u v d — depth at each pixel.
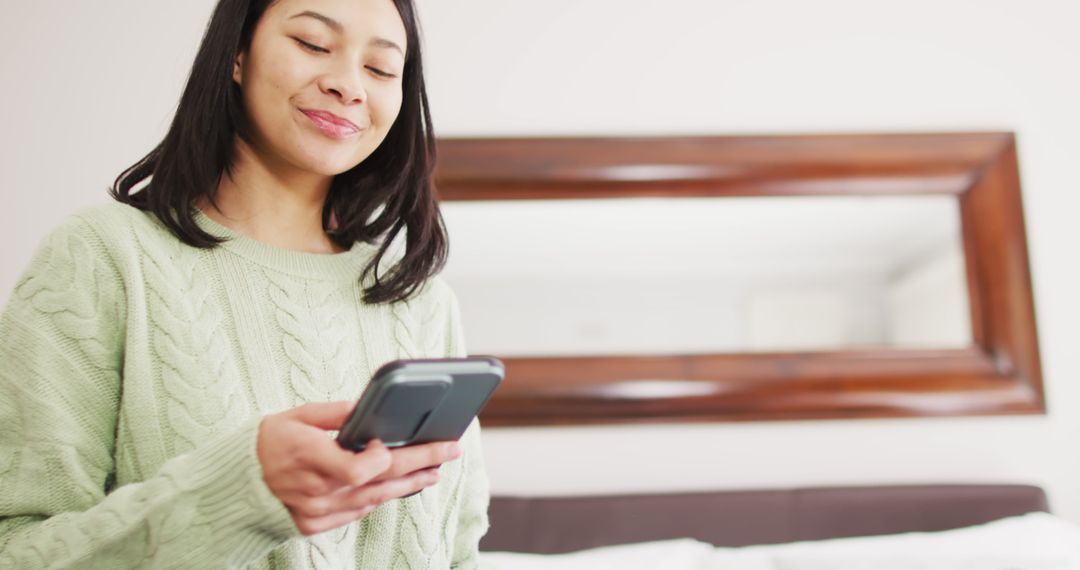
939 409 1.60
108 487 0.61
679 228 1.89
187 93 0.69
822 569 1.29
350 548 0.67
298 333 0.69
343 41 0.68
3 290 1.54
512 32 1.73
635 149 1.67
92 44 1.64
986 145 1.69
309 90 0.67
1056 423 1.63
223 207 0.73
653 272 2.01
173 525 0.48
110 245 0.62
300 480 0.46
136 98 1.63
